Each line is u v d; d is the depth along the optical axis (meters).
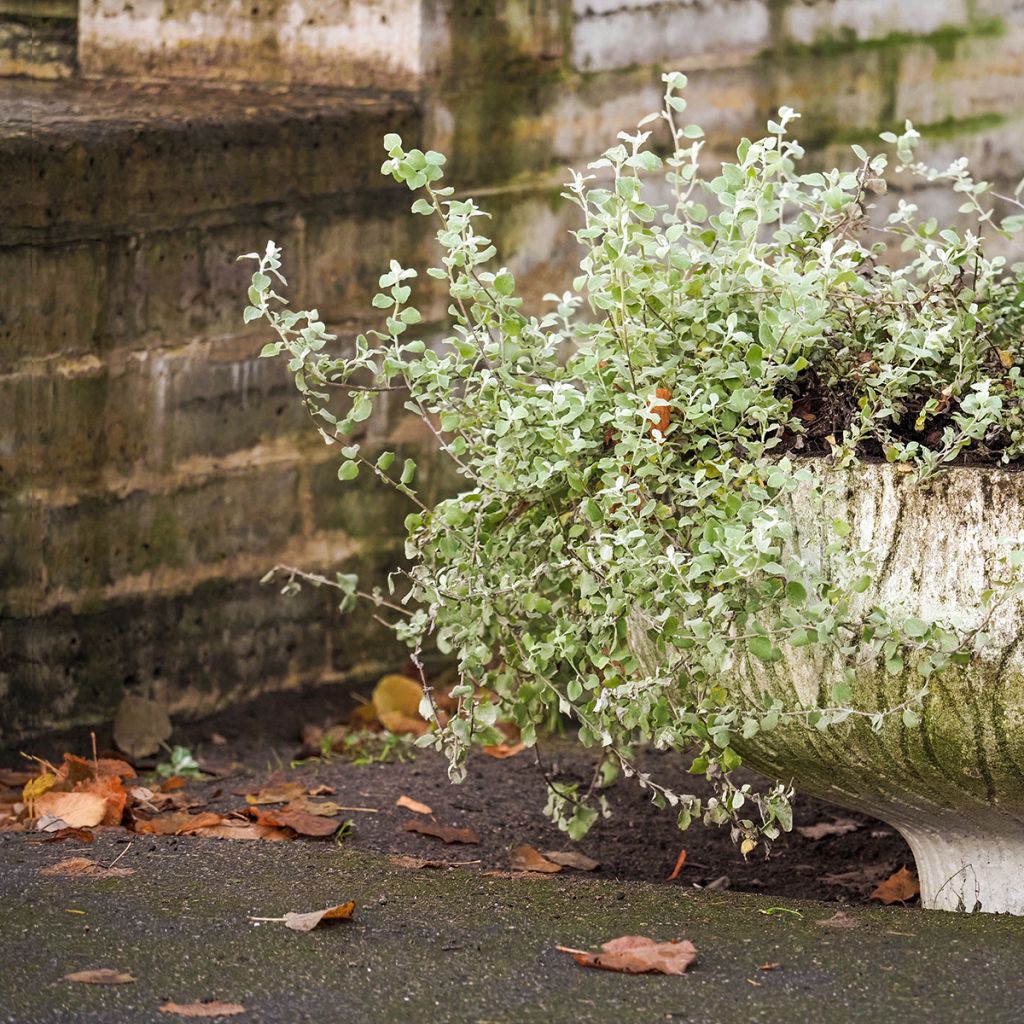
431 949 3.66
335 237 6.73
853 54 7.19
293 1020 3.24
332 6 7.05
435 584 4.48
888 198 7.19
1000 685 3.78
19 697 5.91
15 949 3.58
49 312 5.88
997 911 4.21
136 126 6.04
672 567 3.93
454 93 6.98
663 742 4.14
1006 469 3.79
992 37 6.99
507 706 4.77
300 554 6.78
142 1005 3.29
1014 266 4.77
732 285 4.20
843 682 3.85
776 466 3.90
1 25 6.91
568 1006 3.34
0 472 5.80
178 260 6.25
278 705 6.71
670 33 7.37
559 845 5.25
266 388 6.59
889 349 4.05
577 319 7.38
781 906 4.09
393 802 5.58
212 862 4.36
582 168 7.36
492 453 4.43
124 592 6.20
